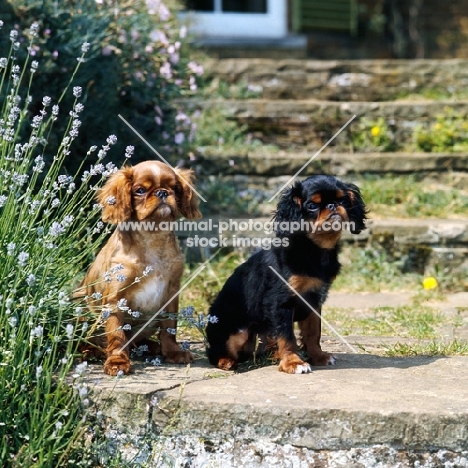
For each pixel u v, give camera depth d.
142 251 2.37
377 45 5.19
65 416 2.17
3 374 2.13
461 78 4.12
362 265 3.18
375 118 3.77
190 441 2.14
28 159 2.31
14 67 2.40
